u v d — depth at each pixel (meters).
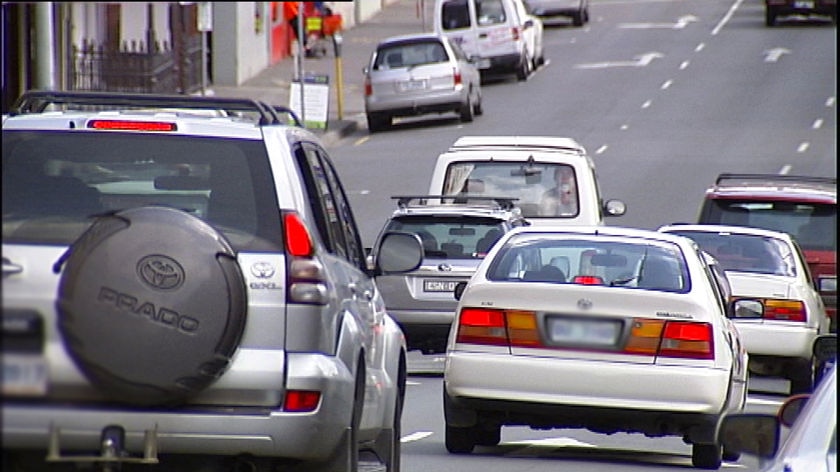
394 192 126.56
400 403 38.03
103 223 26.91
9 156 29.69
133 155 29.91
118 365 26.23
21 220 28.95
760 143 150.00
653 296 44.28
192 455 28.52
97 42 140.75
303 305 28.77
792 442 22.47
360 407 31.97
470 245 70.00
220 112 35.34
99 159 29.84
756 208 80.81
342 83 189.88
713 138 153.00
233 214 29.44
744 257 68.75
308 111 129.88
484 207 71.75
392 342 36.16
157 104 32.75
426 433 51.72
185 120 30.23
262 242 29.09
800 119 163.38
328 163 34.34
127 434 26.80
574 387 44.28
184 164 29.88
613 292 44.38
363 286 34.00
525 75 190.50
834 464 21.17
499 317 44.94
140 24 149.50
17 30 121.56
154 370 26.66
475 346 45.09
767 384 72.25
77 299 26.22
